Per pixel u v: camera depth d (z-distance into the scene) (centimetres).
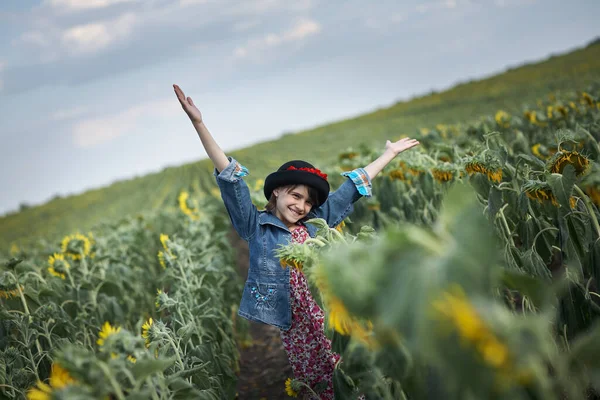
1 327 321
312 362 292
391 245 122
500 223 273
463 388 110
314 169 293
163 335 263
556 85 3103
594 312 228
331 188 612
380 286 122
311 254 190
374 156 535
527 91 3522
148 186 4912
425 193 411
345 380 230
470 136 560
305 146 4516
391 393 211
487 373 106
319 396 291
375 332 154
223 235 632
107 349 172
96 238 758
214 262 495
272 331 595
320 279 166
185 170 5534
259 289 294
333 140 4291
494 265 116
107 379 159
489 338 103
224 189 296
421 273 113
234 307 579
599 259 225
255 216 300
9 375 272
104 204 4431
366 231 214
